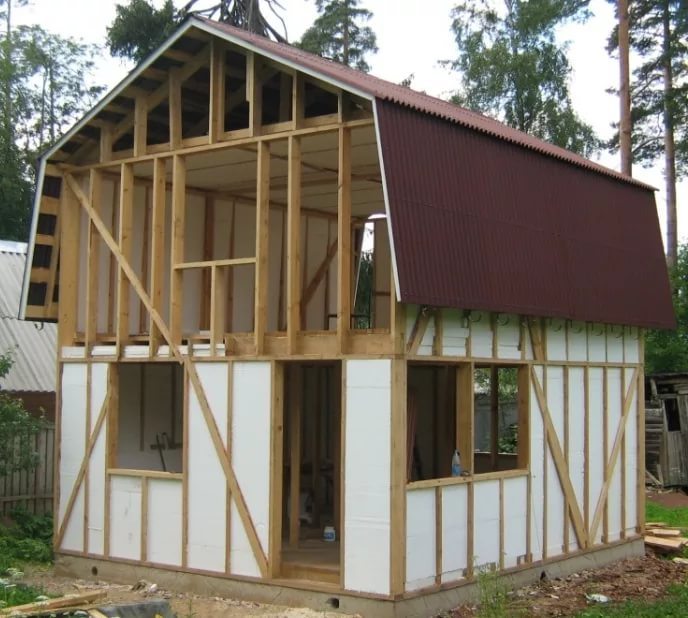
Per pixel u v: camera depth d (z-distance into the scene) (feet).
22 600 34.42
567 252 44.62
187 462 41.16
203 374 41.09
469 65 111.55
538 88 109.81
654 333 94.12
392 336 35.78
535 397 44.37
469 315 39.73
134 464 48.83
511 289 39.68
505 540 41.60
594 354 49.21
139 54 97.04
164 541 41.81
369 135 39.29
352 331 37.06
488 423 88.84
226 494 39.83
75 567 44.83
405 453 36.01
